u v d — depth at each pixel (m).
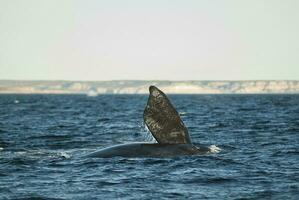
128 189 56.28
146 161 69.75
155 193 54.47
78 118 192.00
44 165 69.31
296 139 102.44
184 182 59.41
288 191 54.75
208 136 110.00
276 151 82.50
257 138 104.94
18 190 55.91
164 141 73.94
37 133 124.06
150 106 72.00
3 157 76.25
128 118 189.38
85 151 83.56
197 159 71.12
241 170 65.56
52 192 55.06
